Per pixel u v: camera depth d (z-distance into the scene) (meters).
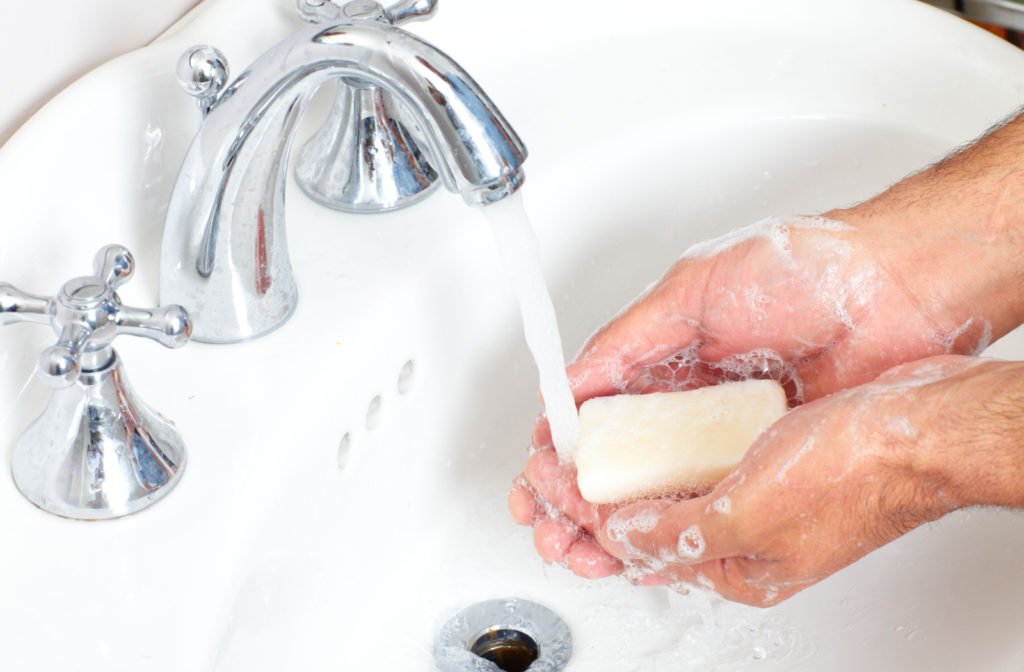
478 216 0.83
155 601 0.68
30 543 0.69
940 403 0.73
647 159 0.90
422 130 0.69
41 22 0.76
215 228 0.73
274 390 0.75
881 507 0.75
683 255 0.85
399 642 0.83
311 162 0.83
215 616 0.68
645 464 0.79
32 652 0.66
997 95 0.90
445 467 0.87
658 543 0.77
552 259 0.89
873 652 0.80
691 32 0.95
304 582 0.77
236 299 0.76
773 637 0.82
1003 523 0.81
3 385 0.72
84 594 0.68
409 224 0.83
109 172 0.76
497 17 0.93
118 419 0.69
